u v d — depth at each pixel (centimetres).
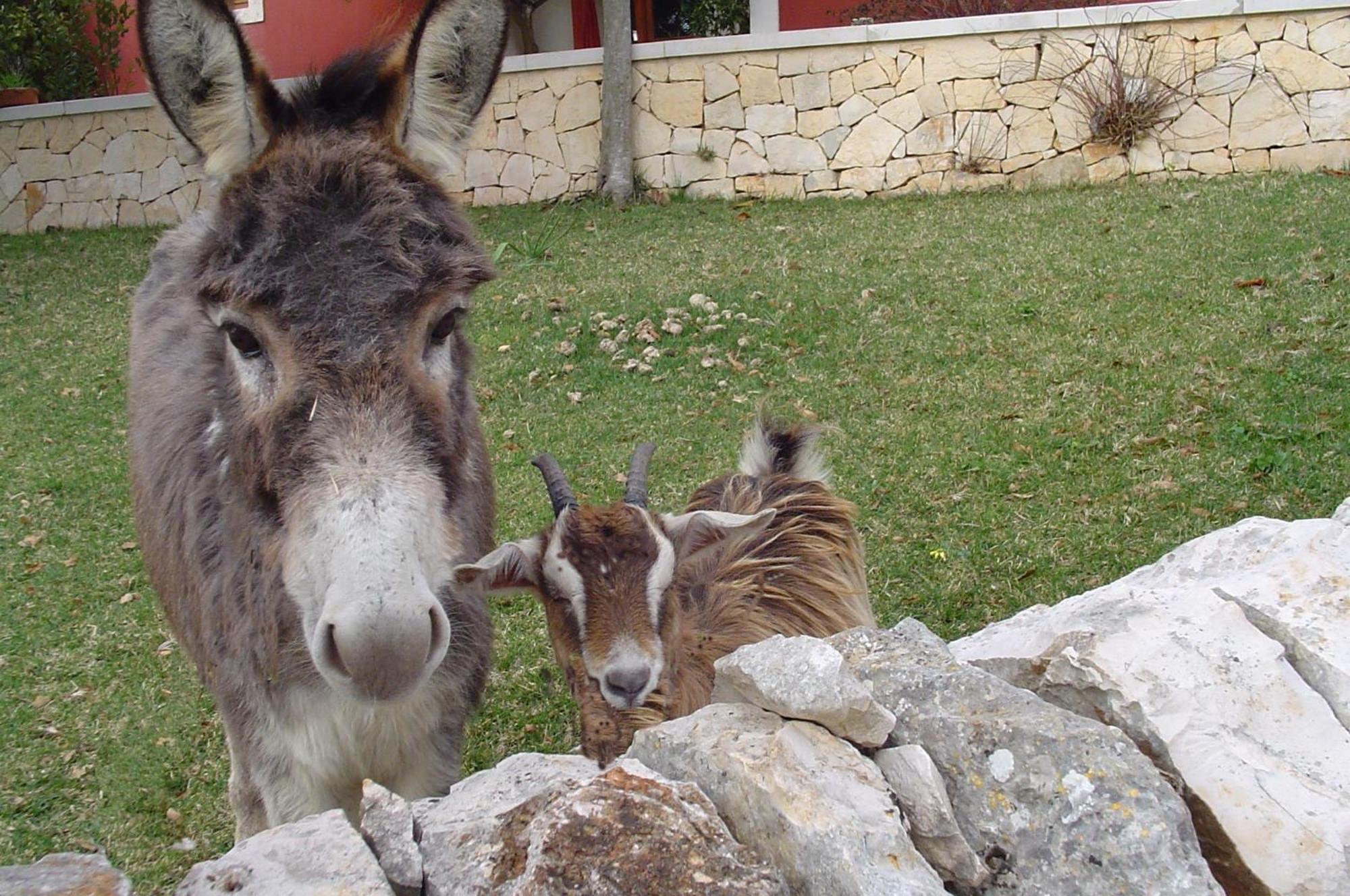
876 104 587
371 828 129
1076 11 553
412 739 172
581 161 633
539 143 636
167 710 246
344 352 145
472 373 174
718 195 616
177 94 154
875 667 140
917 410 322
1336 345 319
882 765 132
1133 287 387
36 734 240
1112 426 296
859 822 125
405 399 146
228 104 154
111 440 377
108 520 323
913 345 365
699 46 604
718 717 138
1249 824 131
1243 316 349
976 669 139
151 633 268
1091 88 555
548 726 231
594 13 803
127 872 208
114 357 451
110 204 685
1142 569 170
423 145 162
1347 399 289
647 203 610
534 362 389
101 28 743
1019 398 320
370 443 143
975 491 279
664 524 196
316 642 141
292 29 729
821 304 406
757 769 129
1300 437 277
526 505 297
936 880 123
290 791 171
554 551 188
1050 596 243
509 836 127
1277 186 489
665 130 620
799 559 214
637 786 126
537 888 120
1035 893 127
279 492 147
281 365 146
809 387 346
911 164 588
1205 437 284
